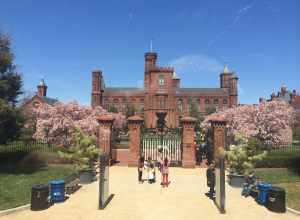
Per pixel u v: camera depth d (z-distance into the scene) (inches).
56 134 991.6
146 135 999.6
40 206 358.9
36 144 994.1
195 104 3105.3
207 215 344.2
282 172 669.3
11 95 712.4
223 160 362.3
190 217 336.2
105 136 781.3
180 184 536.4
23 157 781.9
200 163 826.8
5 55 685.3
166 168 530.6
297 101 2251.5
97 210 360.2
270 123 996.6
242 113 1055.6
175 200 414.9
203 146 871.7
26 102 745.0
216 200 392.2
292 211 355.9
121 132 1717.5
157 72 2901.1
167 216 339.3
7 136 705.6
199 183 547.8
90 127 969.5
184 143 764.6
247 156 535.8
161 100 2871.6
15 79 710.5
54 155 774.5
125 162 845.8
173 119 2844.5
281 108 1028.5
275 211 358.3
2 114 647.1
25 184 500.7
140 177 550.6
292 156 783.7
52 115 1005.2
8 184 500.1
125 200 412.5
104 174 380.2
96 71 3324.3
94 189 487.8
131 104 3378.4
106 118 784.9
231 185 521.0
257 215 345.7
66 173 617.6
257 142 579.2
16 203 375.2
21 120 708.0
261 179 561.0
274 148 1014.4
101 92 3415.4
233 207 379.6
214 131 756.6
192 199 421.4
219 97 3385.8
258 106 1036.5
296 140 1423.5
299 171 679.1
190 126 772.0
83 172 540.7
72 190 464.8
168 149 906.7
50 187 398.3
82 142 567.5
